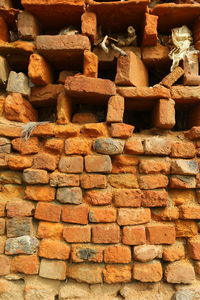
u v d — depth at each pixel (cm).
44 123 183
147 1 181
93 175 175
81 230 169
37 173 175
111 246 168
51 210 172
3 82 191
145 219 173
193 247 172
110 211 172
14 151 183
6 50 190
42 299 163
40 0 184
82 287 168
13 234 170
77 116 195
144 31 189
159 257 170
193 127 185
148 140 182
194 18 198
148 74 218
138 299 165
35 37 191
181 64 197
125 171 180
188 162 180
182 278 168
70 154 179
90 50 193
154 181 177
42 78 184
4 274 167
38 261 169
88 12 189
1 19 196
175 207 179
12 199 178
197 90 189
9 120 186
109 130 183
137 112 216
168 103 185
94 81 181
